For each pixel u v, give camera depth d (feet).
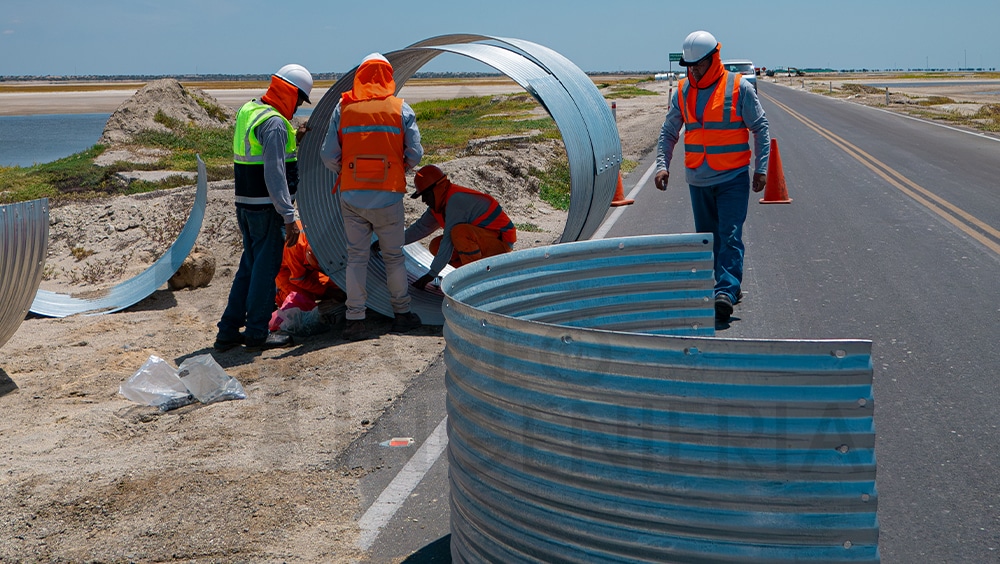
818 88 256.93
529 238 33.35
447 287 8.87
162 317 23.43
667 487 6.80
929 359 17.28
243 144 19.17
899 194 40.81
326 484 12.45
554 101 20.63
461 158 47.85
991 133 78.38
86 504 11.96
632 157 62.85
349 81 21.68
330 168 20.39
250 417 15.30
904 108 129.49
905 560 10.11
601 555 7.22
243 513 11.60
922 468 12.50
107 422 15.10
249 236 19.71
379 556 10.48
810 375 6.33
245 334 20.02
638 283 11.59
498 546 8.06
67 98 388.78
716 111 20.20
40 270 18.25
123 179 52.39
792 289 23.45
